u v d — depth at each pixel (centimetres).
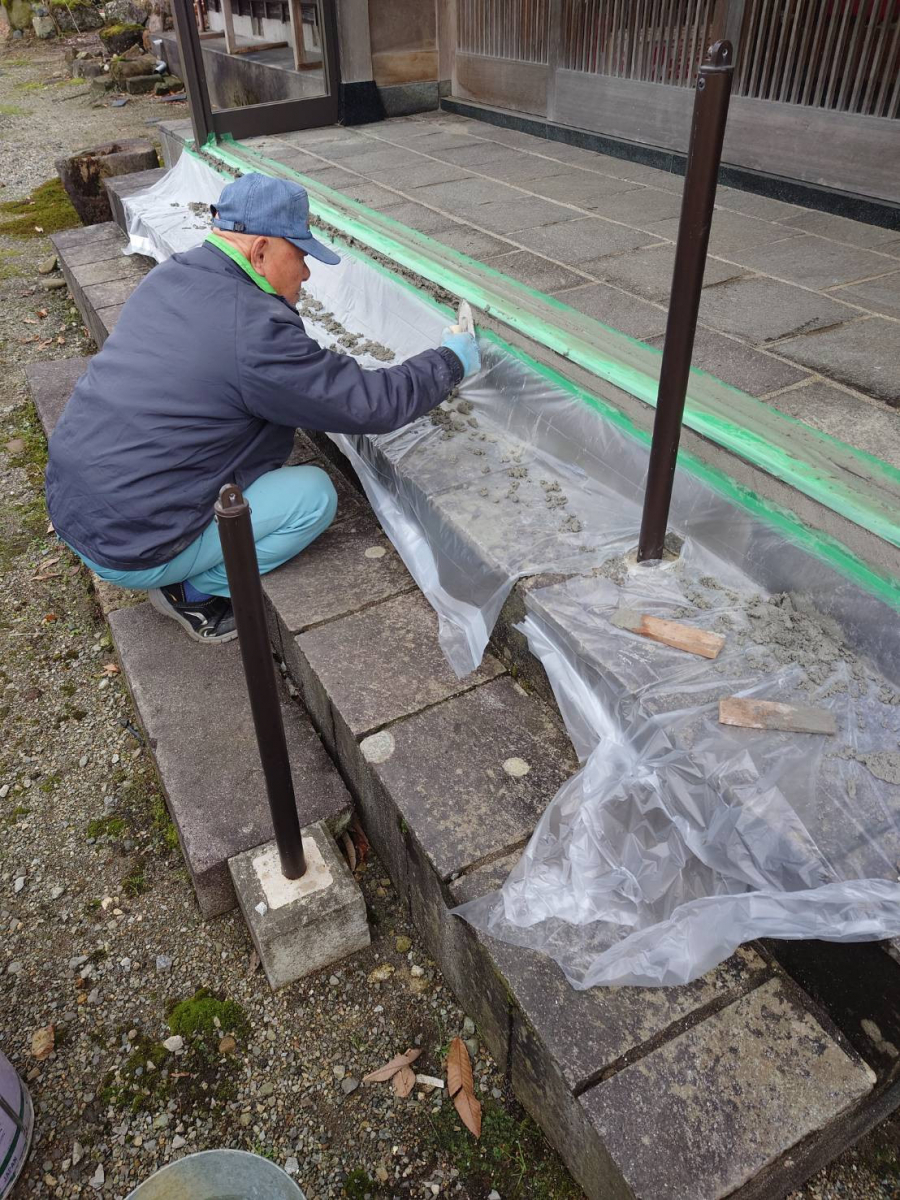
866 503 186
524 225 365
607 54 447
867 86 340
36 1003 197
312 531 253
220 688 242
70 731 267
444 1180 165
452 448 260
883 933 136
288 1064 183
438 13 542
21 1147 168
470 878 173
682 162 425
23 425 421
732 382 241
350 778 222
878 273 310
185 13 474
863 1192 156
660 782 170
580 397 242
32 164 823
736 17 369
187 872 223
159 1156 171
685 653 185
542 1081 158
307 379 214
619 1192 142
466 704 210
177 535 229
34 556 342
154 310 218
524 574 207
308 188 421
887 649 176
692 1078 145
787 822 151
